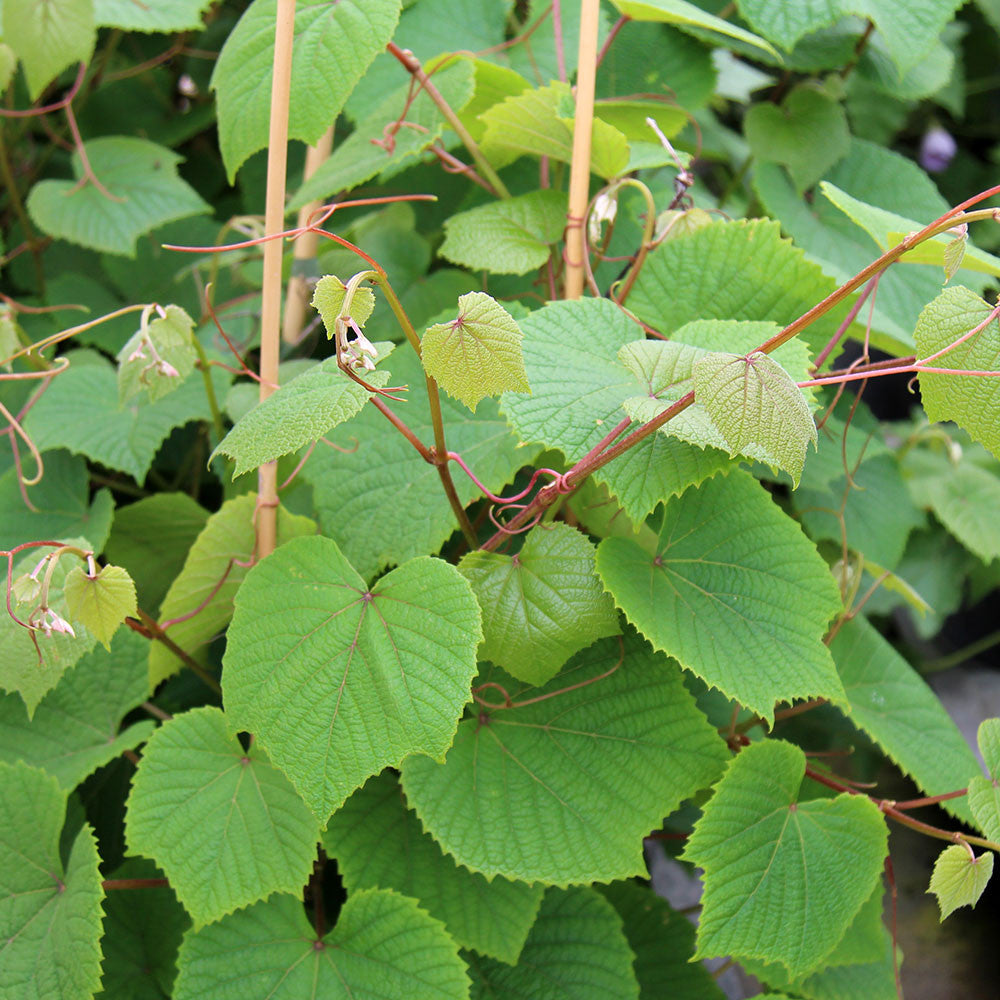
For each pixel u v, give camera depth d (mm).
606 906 827
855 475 1039
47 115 1142
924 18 918
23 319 1052
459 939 760
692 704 767
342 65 773
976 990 1146
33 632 706
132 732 792
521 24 1023
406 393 824
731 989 1111
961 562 1166
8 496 900
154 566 916
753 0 915
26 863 760
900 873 1193
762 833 744
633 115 918
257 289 1047
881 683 881
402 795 799
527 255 842
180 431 1028
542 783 760
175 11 973
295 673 710
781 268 798
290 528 801
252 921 754
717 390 659
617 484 713
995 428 669
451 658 698
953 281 966
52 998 726
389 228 963
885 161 1029
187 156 1168
